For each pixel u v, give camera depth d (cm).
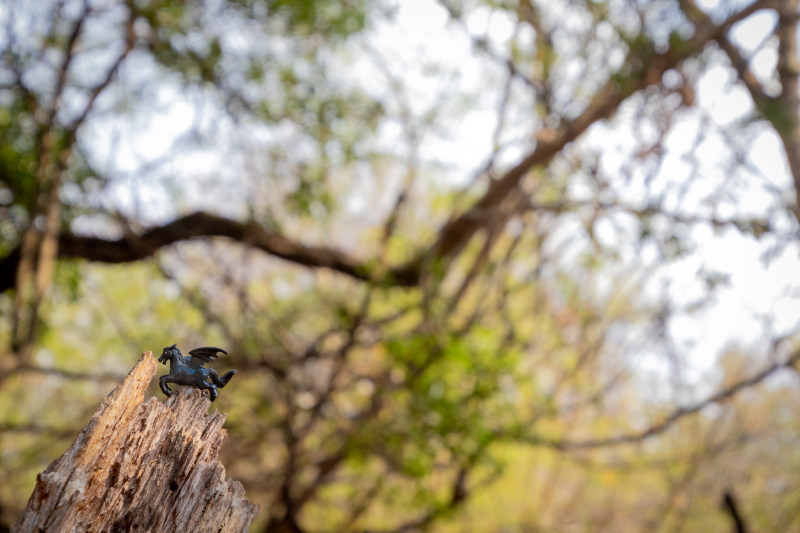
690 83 898
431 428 911
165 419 253
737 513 1143
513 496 1498
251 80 904
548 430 1265
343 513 1293
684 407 1078
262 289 1132
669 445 1475
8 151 862
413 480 1019
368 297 1009
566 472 1650
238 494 258
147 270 1022
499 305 1112
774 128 855
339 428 985
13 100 855
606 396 1245
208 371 268
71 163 873
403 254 1114
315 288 1053
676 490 1511
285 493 1026
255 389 984
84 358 1169
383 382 972
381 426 942
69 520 220
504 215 1008
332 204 992
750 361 1262
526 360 1209
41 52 857
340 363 974
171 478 247
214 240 993
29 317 977
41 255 865
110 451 237
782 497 1631
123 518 236
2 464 1010
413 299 1088
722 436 1440
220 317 962
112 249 947
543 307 1207
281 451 1042
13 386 1109
